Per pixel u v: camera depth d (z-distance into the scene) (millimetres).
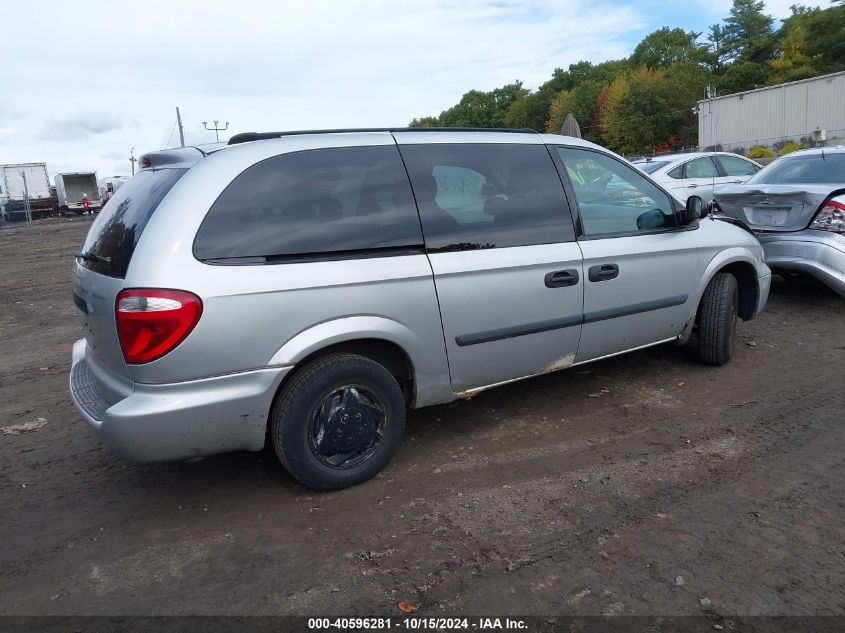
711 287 5141
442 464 3869
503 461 3875
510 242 3965
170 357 3016
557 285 4117
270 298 3182
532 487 3557
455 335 3770
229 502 3547
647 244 4594
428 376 3752
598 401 4723
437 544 3070
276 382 3260
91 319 3357
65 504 3607
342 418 3477
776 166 7957
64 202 39594
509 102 112812
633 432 4195
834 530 3053
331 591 2773
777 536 3025
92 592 2836
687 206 4812
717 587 2699
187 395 3084
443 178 3822
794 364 5324
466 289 3764
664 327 4848
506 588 2742
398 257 3564
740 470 3645
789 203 6848
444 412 4637
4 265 15336
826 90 40938
